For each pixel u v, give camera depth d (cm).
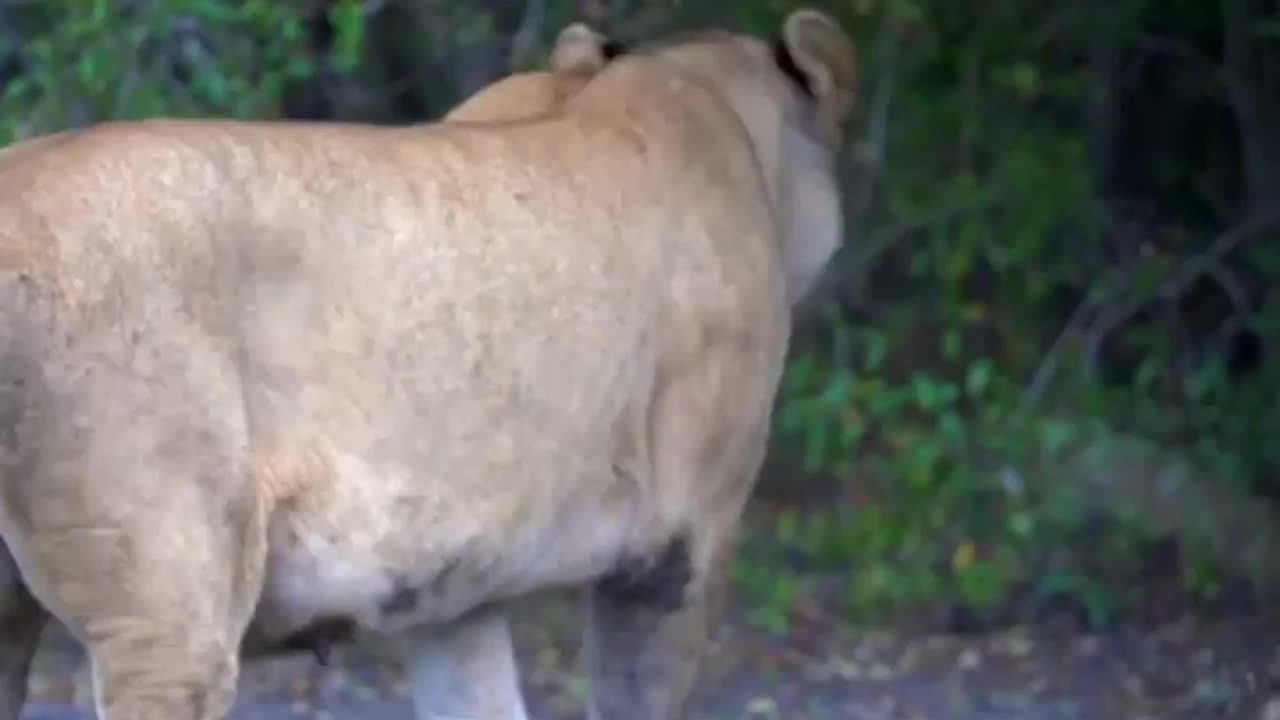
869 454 1485
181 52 1348
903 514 1367
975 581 1328
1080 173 1470
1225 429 1450
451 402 791
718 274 895
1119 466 1424
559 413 826
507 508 811
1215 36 1647
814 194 993
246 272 750
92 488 718
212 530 735
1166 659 1312
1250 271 1612
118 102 1288
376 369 773
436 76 1577
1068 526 1391
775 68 984
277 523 758
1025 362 1526
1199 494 1435
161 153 741
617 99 893
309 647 791
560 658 1330
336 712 1237
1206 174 1680
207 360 736
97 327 716
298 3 1372
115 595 723
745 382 912
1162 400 1527
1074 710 1238
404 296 780
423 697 924
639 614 919
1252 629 1350
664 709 936
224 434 738
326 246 766
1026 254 1436
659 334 872
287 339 758
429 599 804
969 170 1470
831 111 998
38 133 1290
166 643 726
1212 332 1617
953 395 1357
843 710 1245
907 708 1248
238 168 754
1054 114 1589
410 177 793
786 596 1340
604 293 843
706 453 900
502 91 907
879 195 1538
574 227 836
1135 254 1573
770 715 1237
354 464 769
